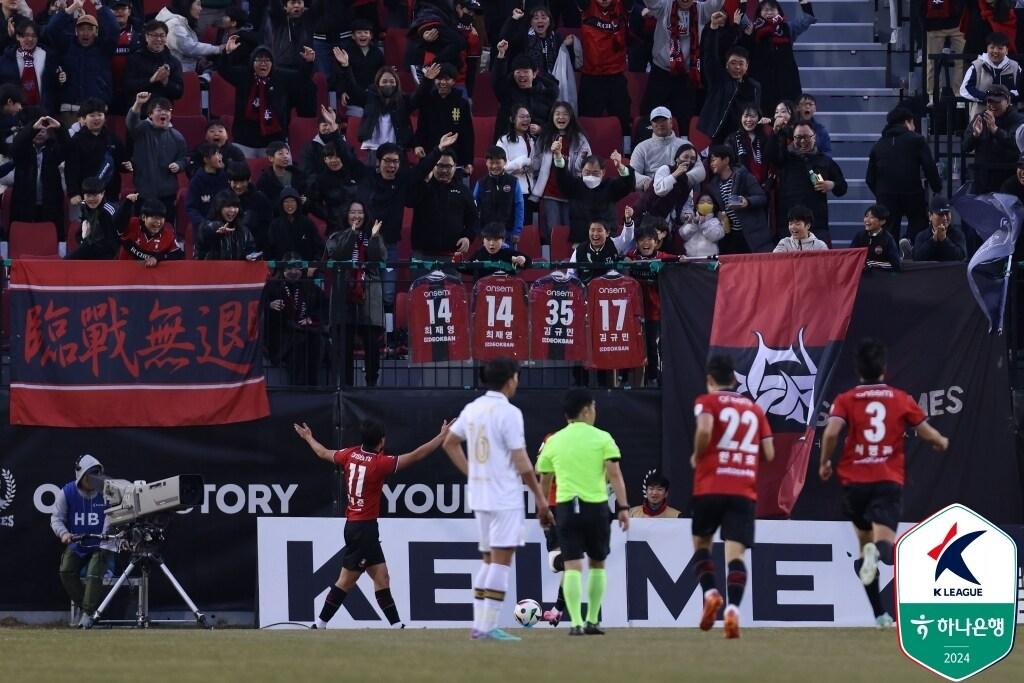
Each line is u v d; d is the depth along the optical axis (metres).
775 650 39.44
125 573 56.66
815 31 84.00
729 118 73.25
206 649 40.47
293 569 57.47
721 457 41.19
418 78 76.75
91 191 63.34
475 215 66.00
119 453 59.81
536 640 43.62
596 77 76.88
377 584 54.66
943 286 59.97
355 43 76.56
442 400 60.19
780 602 57.16
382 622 56.94
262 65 72.69
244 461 59.97
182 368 59.88
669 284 60.41
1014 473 59.59
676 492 59.62
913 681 32.16
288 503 59.97
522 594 57.44
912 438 59.62
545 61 75.69
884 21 84.12
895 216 69.00
